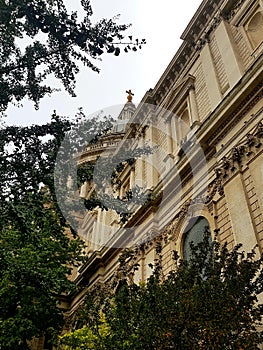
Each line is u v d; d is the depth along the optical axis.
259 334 7.56
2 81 7.82
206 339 6.53
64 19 7.69
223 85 18.23
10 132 7.52
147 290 8.41
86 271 23.22
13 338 14.59
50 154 7.58
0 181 7.37
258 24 18.72
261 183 11.69
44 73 8.15
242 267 7.59
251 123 13.32
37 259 15.03
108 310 9.23
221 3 21.69
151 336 7.08
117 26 7.80
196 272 8.08
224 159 13.87
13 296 15.04
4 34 7.75
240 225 11.77
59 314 16.50
